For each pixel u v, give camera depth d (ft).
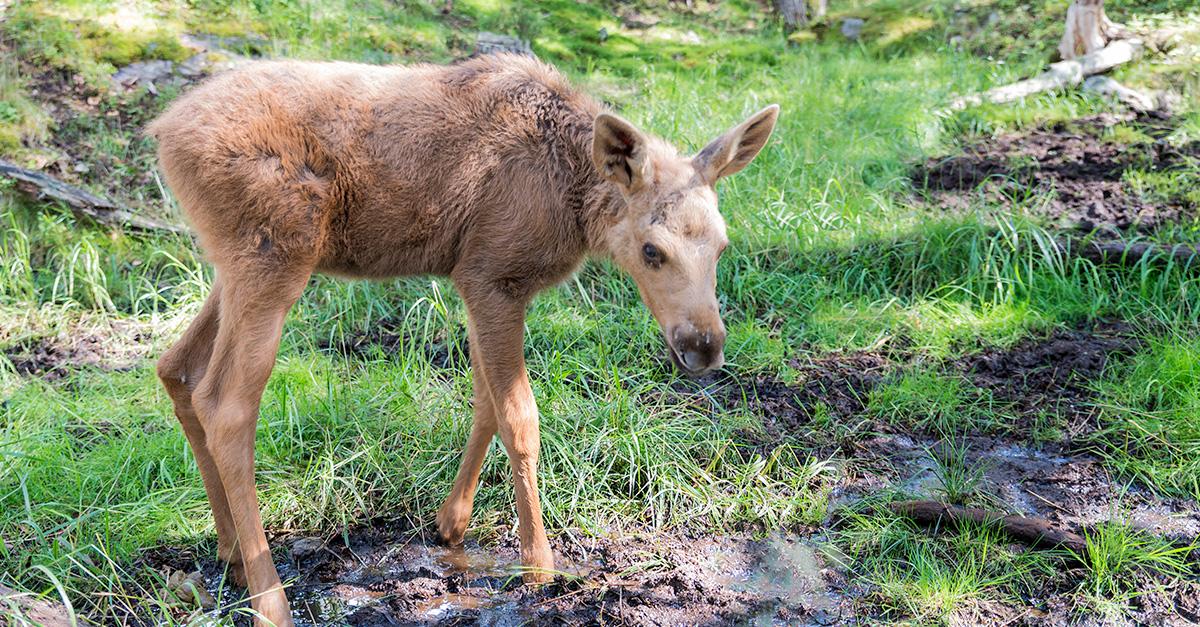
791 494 16.46
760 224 24.34
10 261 21.68
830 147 28.60
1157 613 13.61
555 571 14.33
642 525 15.85
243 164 12.42
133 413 17.44
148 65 28.22
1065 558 14.66
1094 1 35.01
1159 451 17.28
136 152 25.61
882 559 14.85
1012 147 30.48
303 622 13.47
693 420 17.90
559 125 13.70
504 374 13.80
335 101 13.08
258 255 12.64
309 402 17.70
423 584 14.30
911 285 23.12
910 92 33.45
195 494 15.62
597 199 13.51
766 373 20.13
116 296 22.11
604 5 44.78
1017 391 19.56
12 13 28.78
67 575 13.64
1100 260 23.03
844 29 41.98
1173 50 35.42
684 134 27.81
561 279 14.25
